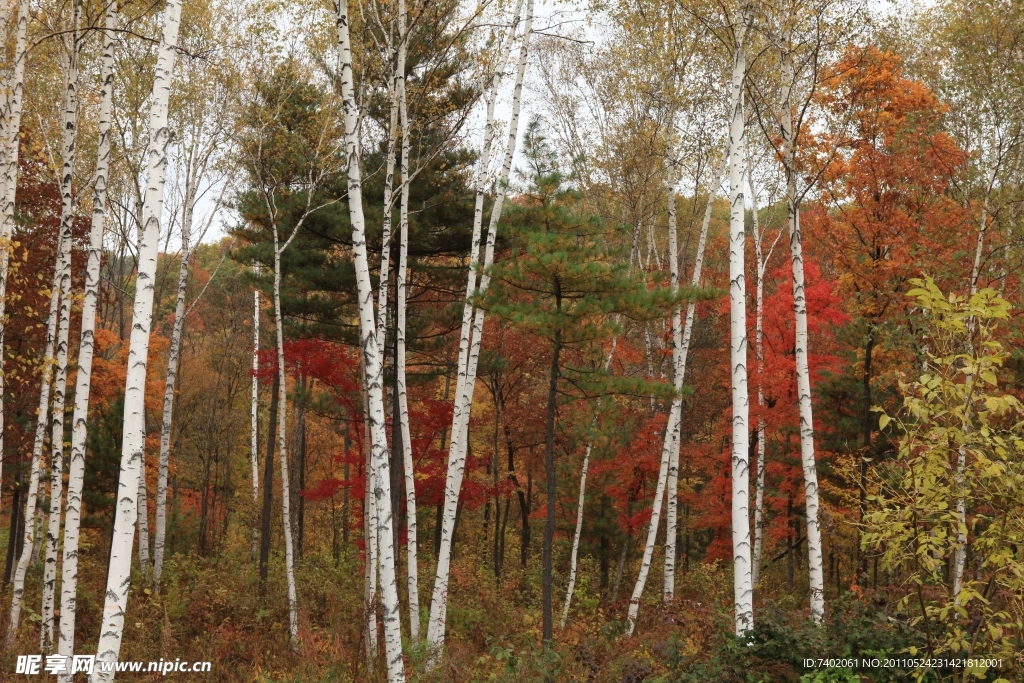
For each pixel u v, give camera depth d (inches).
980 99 527.8
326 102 625.9
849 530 637.9
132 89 619.5
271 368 677.9
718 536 852.6
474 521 1143.0
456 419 514.0
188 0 593.0
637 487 800.3
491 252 504.7
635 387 488.4
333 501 1074.1
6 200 396.2
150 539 1014.4
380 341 471.2
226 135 653.9
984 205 514.6
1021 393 455.2
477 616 651.5
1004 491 239.9
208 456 1169.4
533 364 780.0
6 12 409.7
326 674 470.9
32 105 572.1
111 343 797.9
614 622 601.9
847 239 602.9
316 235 685.9
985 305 243.1
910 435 251.3
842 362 688.4
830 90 552.4
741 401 362.0
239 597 669.3
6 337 607.2
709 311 935.0
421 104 575.5
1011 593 244.4
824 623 340.2
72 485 377.4
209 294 1492.4
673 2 534.6
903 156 553.6
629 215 721.6
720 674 305.1
